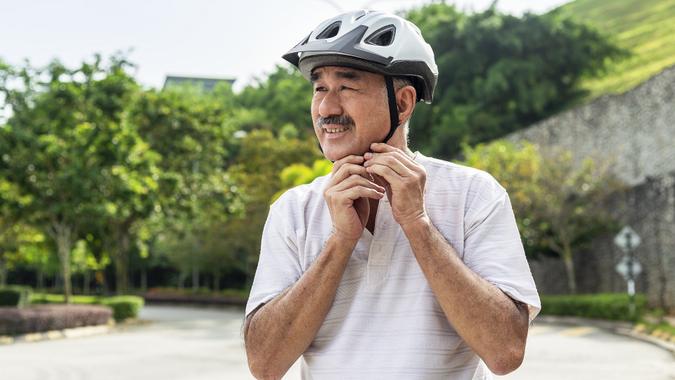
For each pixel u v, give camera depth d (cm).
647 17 6444
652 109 2897
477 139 4631
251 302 192
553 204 2889
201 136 2992
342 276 183
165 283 5944
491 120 4619
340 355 181
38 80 2138
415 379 175
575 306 2580
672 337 1619
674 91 2811
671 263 2470
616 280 2805
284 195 204
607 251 2862
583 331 2080
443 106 4878
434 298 179
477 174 191
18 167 2095
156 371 1166
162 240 4656
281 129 5506
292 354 182
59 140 2142
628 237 2227
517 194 2878
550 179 2903
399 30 180
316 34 185
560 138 3281
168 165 2909
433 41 5006
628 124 2992
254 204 3850
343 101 179
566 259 2923
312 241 192
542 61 4841
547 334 1959
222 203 3005
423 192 173
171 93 2966
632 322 2223
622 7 6875
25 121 2128
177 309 4100
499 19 4841
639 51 5797
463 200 187
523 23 4862
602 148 3092
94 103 2178
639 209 2681
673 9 6378
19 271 6350
